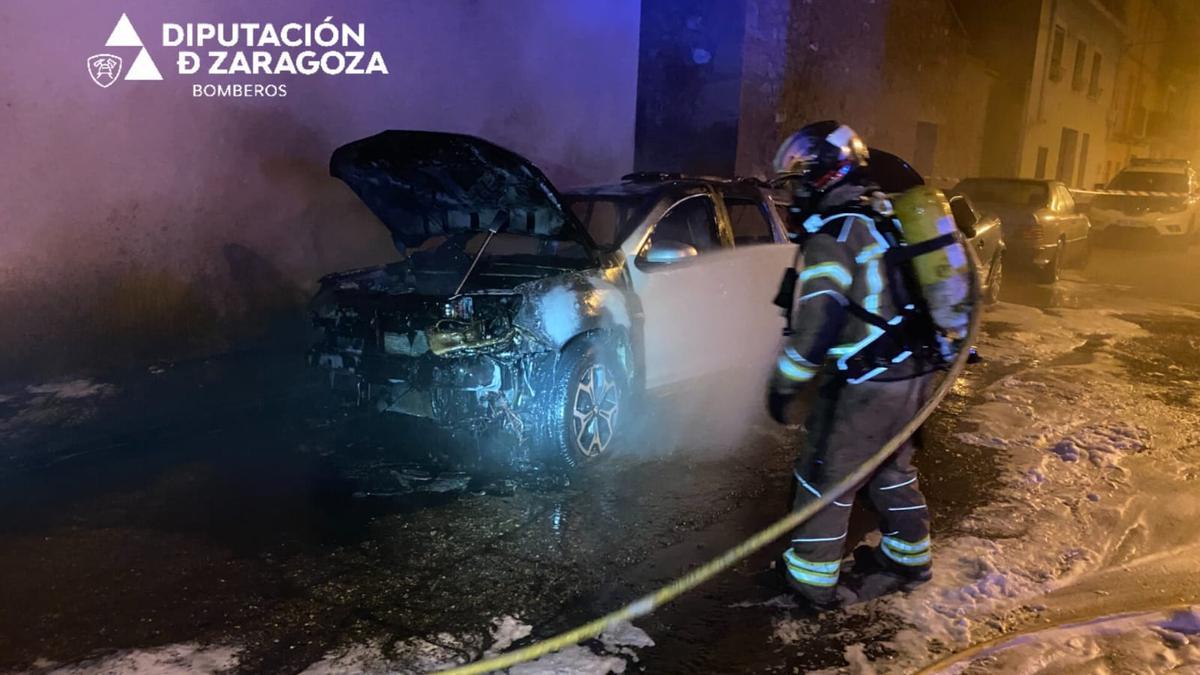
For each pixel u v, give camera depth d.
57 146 6.15
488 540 3.94
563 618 3.30
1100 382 7.02
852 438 3.19
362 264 8.07
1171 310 10.81
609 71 9.88
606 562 3.75
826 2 12.73
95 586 3.50
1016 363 7.68
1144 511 4.39
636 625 3.26
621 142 10.23
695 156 11.77
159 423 5.53
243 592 3.46
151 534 3.98
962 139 19.38
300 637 3.14
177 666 2.95
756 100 11.63
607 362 4.96
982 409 6.14
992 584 3.54
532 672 2.93
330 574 3.61
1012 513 4.32
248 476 4.68
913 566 3.52
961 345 3.16
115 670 2.92
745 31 11.15
